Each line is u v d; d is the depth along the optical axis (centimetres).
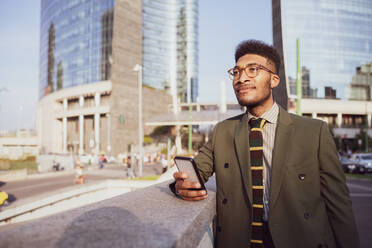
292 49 5569
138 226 80
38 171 2238
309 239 125
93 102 5662
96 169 2631
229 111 4116
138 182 1052
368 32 5994
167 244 63
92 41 5578
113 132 5059
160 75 6406
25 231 71
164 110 6338
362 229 627
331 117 5884
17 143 6900
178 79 6594
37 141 7075
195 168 132
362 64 5856
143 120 5706
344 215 128
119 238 67
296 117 154
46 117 6575
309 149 138
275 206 134
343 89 5722
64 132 5775
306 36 5650
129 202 122
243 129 156
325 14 5800
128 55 5478
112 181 1073
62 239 65
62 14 6325
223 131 170
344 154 4528
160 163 3625
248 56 154
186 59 6612
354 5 5988
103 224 81
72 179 1841
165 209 108
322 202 137
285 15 5634
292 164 137
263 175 147
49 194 861
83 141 5609
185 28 6706
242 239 141
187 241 79
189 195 131
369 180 1507
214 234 176
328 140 139
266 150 149
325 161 135
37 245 60
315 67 5653
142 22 6219
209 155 179
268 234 139
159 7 6581
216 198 161
